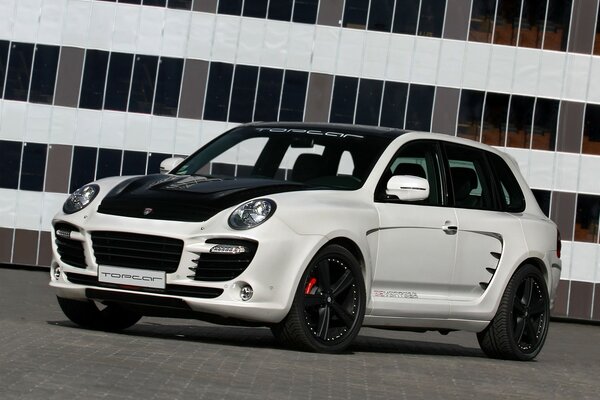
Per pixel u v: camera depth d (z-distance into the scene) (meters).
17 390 6.51
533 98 52.69
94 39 51.88
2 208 52.25
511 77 52.47
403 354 11.29
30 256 52.34
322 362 9.25
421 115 51.84
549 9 52.75
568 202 53.22
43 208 52.31
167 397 6.74
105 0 51.75
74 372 7.36
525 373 10.42
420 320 10.98
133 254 9.84
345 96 51.56
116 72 51.84
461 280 11.35
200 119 51.66
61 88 51.91
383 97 51.69
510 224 11.96
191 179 10.54
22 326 9.99
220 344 9.99
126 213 9.94
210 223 9.70
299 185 10.38
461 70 52.06
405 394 7.95
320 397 7.35
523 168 52.69
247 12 51.56
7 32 51.91
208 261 9.62
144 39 51.72
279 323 9.84
